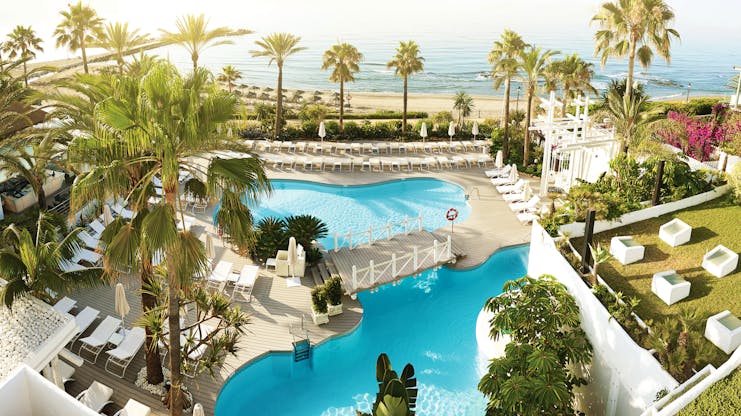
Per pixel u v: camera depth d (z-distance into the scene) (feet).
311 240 74.90
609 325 46.96
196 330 57.52
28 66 212.23
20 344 42.96
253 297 66.33
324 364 58.80
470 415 51.85
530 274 63.00
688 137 95.40
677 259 56.44
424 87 329.11
